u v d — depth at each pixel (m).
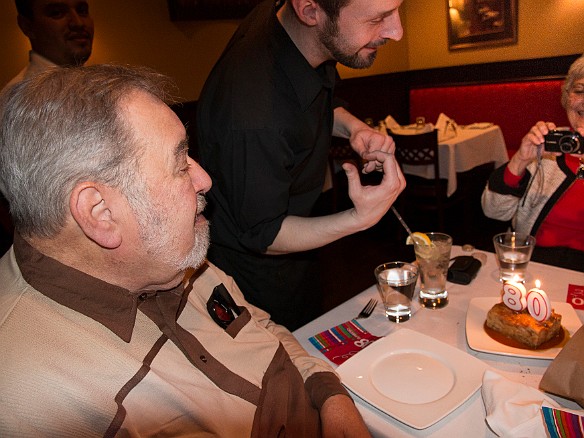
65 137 0.68
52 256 0.76
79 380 0.70
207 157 1.38
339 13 1.10
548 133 1.57
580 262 1.58
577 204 1.68
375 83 5.27
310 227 1.27
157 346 0.82
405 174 3.80
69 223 0.72
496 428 0.78
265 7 1.47
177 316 0.92
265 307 1.69
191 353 0.85
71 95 0.69
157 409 0.77
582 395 0.81
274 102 1.29
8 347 0.69
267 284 1.64
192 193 0.81
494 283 1.32
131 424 0.73
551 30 4.61
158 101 0.77
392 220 4.11
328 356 1.10
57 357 0.70
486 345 1.04
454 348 1.02
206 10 3.92
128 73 0.79
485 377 0.88
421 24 5.39
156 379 0.77
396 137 3.57
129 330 0.78
